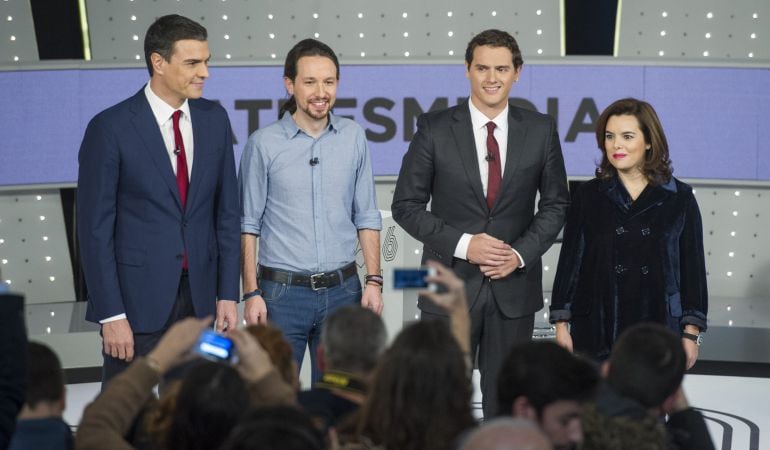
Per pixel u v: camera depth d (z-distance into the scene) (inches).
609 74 447.5
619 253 275.0
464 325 189.9
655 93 448.8
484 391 289.0
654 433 146.4
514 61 284.4
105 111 268.7
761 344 406.6
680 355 175.9
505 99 286.5
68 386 387.9
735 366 409.7
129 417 164.4
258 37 457.4
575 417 151.8
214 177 273.9
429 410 145.8
